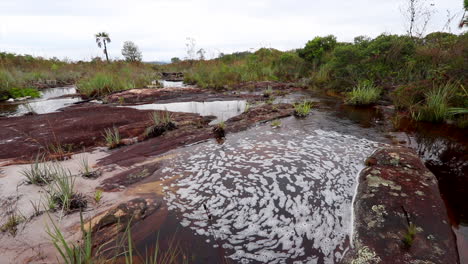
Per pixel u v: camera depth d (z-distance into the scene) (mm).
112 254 1678
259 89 9953
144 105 7254
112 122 5160
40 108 7289
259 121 4988
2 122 5328
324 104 6742
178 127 4812
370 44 8125
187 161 3199
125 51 29734
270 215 2100
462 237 1823
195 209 2193
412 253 1641
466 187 2480
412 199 2178
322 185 2547
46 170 2789
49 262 1621
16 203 2264
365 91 6746
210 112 6207
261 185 2555
